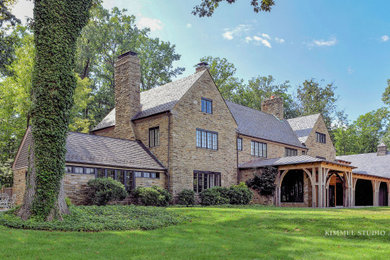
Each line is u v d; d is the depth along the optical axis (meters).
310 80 60.69
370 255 8.46
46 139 12.20
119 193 18.14
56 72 12.56
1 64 25.45
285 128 36.50
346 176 27.23
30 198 11.88
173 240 10.10
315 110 59.12
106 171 19.47
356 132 66.19
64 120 12.79
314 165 24.08
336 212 16.97
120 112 25.84
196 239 10.46
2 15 21.59
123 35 43.06
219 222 13.93
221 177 25.52
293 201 28.12
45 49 12.62
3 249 7.90
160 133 23.11
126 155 21.56
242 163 27.86
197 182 23.59
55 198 12.09
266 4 16.77
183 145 22.89
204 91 25.03
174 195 21.88
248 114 33.31
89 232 10.66
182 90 24.16
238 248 9.24
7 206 19.52
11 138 30.58
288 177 28.80
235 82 51.94
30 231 10.10
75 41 13.38
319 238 10.84
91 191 17.94
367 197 37.91
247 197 24.55
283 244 9.86
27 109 27.08
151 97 26.86
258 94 57.41
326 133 39.09
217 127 25.72
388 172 38.38
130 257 7.87
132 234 10.73
